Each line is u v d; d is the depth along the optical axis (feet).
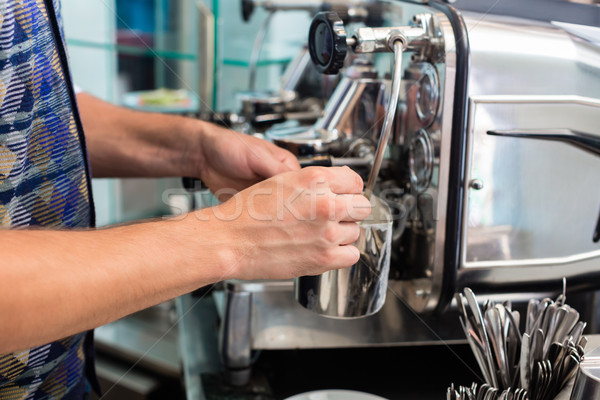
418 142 1.98
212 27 4.15
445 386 2.13
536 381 1.47
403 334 2.18
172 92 5.40
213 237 1.45
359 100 2.25
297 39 4.30
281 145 2.23
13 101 1.64
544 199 1.91
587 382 1.30
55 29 1.77
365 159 2.18
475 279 1.95
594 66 1.83
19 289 1.23
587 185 1.90
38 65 1.70
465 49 1.78
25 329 1.25
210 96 4.31
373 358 2.32
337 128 2.26
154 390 3.60
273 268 1.50
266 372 2.21
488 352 1.51
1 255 1.24
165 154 2.38
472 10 1.86
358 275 1.59
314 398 1.81
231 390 2.10
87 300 1.31
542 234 1.93
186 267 1.43
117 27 4.78
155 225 1.48
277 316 2.10
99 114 2.47
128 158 2.41
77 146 1.92
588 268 1.97
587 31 1.86
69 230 1.45
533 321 1.55
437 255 1.91
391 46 1.78
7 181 1.68
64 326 1.30
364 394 1.83
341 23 1.78
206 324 2.62
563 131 1.85
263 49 4.34
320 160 2.09
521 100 1.82
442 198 1.88
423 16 1.85
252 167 2.15
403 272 2.19
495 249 1.93
